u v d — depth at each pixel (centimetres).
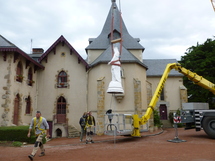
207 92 2692
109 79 1777
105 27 2608
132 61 1808
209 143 1038
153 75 2675
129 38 2525
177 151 830
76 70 1989
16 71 1598
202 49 3095
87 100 1922
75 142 1264
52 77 1992
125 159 703
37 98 1958
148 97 1962
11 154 866
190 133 1555
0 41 1560
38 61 1986
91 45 2366
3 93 1470
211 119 1213
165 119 2627
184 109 1439
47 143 1297
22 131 1256
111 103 1725
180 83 2712
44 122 786
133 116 1273
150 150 866
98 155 790
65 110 1944
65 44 2045
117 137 1433
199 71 2814
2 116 1435
